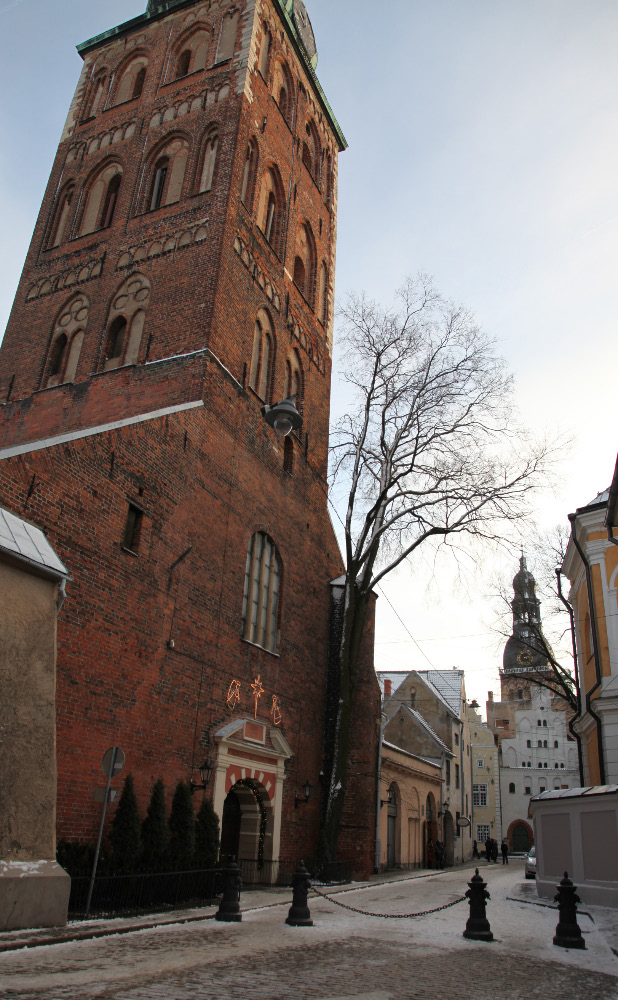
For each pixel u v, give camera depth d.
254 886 18.31
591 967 8.93
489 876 29.08
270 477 22.23
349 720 22.09
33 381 22.95
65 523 12.98
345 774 21.55
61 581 10.80
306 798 21.41
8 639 9.58
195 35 28.17
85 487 13.66
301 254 28.45
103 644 13.55
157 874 12.22
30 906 8.98
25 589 10.11
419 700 49.81
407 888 20.72
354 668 22.66
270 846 19.22
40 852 9.38
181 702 15.80
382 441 25.14
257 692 19.48
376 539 24.28
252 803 19.69
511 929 12.19
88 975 6.98
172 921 11.10
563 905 10.80
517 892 19.64
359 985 7.29
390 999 6.72
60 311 23.91
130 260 23.14
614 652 20.06
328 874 20.30
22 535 10.55
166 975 7.23
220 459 19.30
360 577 25.39
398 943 10.26
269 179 26.62
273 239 26.23
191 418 18.11
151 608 15.20
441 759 42.59
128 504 14.95
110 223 24.69
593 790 16.45
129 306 22.41
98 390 21.14
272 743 19.70
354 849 22.33
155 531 15.75
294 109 29.28
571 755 77.69
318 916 12.97
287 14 29.84
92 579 13.48
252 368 22.66
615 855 15.51
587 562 21.47
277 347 24.45
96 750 12.98
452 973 8.19
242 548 19.84
